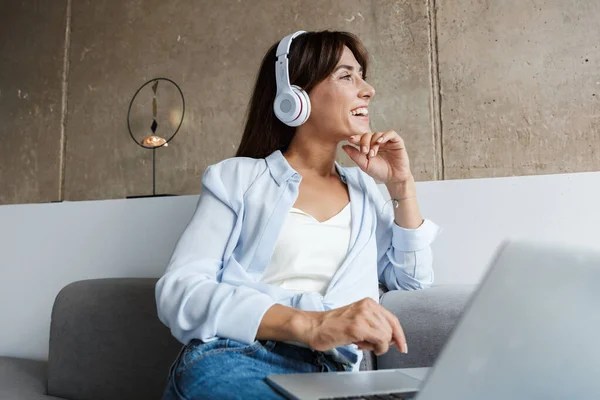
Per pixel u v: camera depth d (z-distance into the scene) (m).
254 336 0.87
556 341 0.44
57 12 4.40
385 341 0.81
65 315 1.44
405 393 0.68
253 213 1.14
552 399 0.44
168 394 0.83
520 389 0.45
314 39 1.27
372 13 3.56
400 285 1.34
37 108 4.35
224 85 3.85
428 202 1.46
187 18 4.01
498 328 0.46
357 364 1.05
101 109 4.17
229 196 1.15
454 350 0.48
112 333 1.38
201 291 0.94
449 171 3.32
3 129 4.42
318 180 1.25
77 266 1.74
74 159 4.21
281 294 1.03
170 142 3.94
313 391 0.68
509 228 1.39
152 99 4.03
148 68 4.07
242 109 3.79
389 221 1.33
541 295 0.45
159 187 3.93
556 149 3.14
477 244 1.41
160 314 0.97
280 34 3.75
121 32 4.19
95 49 4.25
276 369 0.89
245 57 3.82
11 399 1.29
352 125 1.23
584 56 3.14
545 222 1.36
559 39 3.19
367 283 1.14
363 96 1.25
